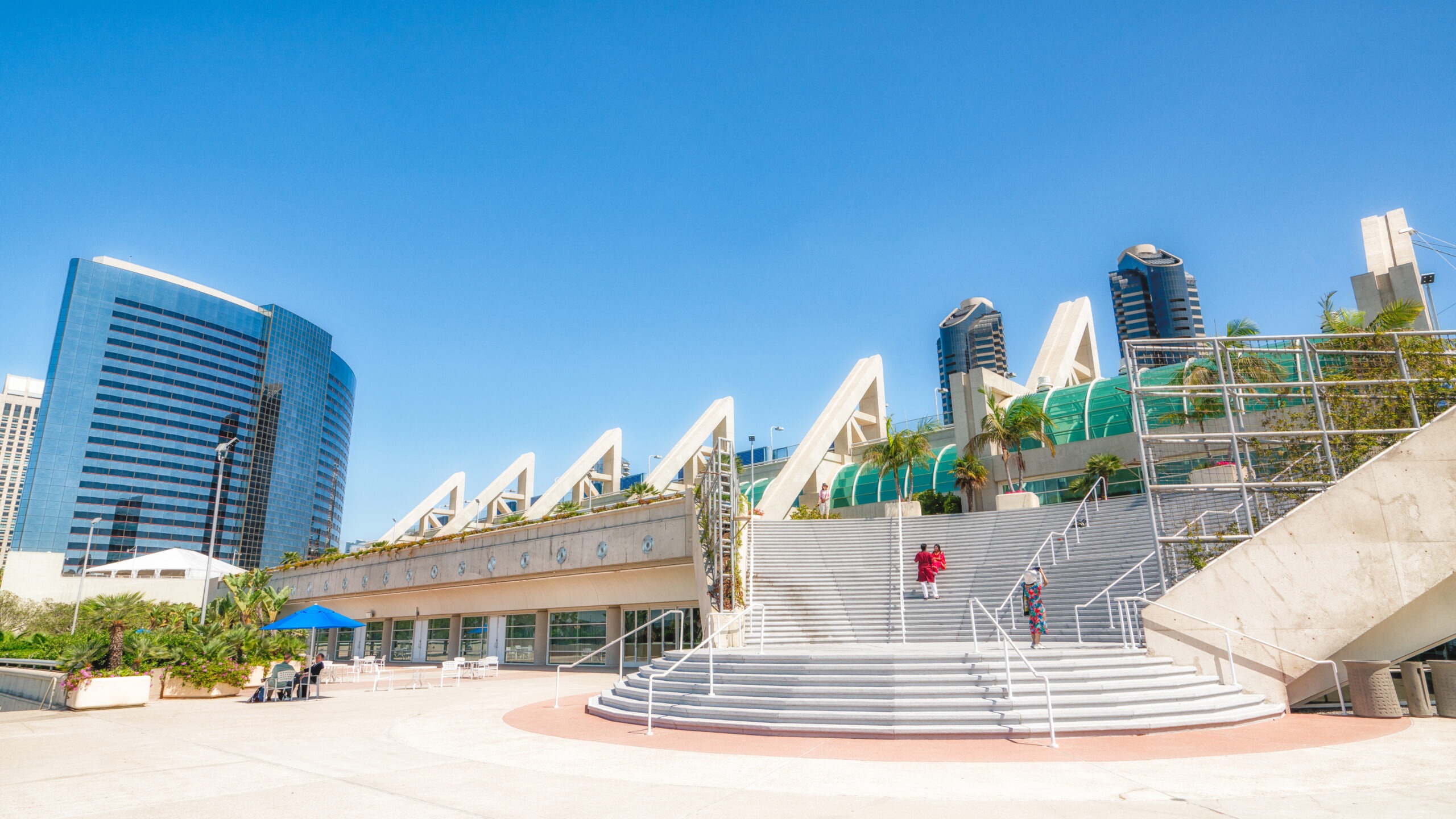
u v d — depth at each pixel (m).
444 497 66.06
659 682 15.67
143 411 131.75
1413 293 31.81
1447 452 15.02
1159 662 14.16
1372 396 17.88
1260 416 29.59
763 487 49.75
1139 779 8.69
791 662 14.35
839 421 49.19
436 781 9.20
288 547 151.12
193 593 76.62
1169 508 25.48
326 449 167.00
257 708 19.12
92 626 48.06
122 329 131.25
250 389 148.00
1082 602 22.02
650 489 38.25
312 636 28.97
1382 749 10.42
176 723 15.95
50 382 123.56
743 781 8.95
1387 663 13.91
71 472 123.06
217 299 144.50
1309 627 14.45
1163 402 39.94
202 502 137.00
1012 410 39.00
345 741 12.77
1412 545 14.63
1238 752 10.29
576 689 23.48
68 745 12.84
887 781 8.80
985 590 25.03
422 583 43.09
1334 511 14.94
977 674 13.09
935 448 50.16
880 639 23.50
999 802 7.73
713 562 26.09
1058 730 11.53
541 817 7.42
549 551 35.62
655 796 8.26
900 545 27.39
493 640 42.22
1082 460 40.94
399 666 42.81
